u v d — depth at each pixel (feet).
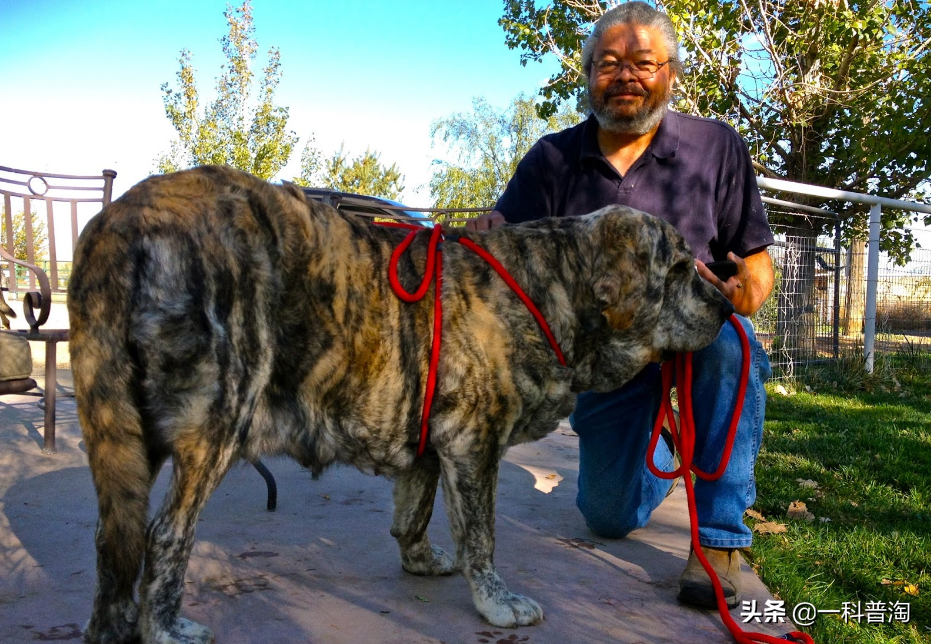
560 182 10.59
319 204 7.36
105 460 5.98
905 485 14.94
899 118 35.14
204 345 6.18
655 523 11.28
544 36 42.60
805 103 36.70
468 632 7.45
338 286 7.00
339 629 7.37
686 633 7.68
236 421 6.44
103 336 6.06
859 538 11.39
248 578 8.46
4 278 17.87
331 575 8.71
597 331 8.30
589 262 8.11
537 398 8.00
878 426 20.12
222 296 6.31
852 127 37.63
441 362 7.41
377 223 7.85
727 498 8.41
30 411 16.56
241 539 9.68
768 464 15.92
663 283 8.27
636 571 9.30
